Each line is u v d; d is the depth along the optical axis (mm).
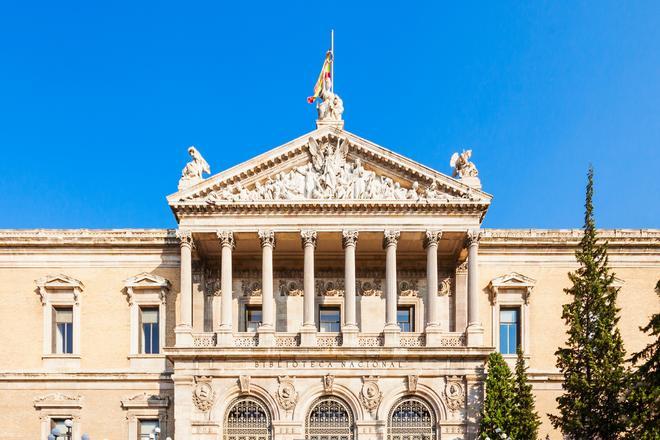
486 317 79375
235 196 74750
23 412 77500
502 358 70188
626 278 80438
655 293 80000
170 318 79438
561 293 79688
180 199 74188
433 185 74500
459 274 79188
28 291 79875
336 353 71875
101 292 79938
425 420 71875
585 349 65250
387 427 71625
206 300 79250
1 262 80375
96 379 77875
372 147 74875
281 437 71062
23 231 80188
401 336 73062
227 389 71750
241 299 79375
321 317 79375
